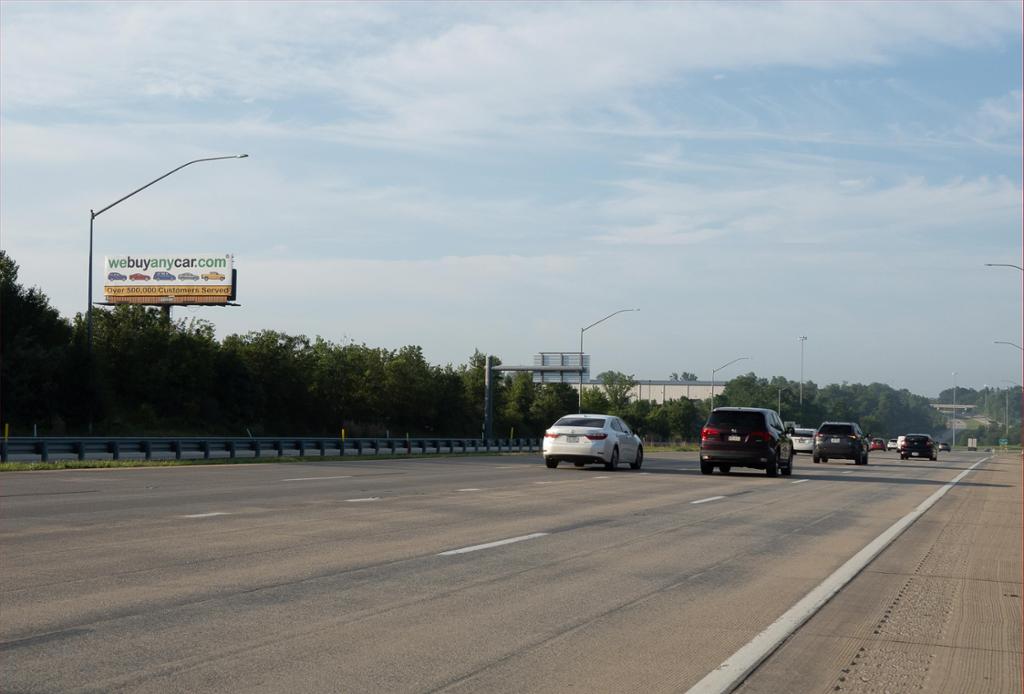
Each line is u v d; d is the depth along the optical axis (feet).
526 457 161.07
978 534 57.36
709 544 47.57
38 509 55.42
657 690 22.30
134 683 21.40
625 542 47.19
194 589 31.99
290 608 29.55
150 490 70.59
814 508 70.23
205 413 257.14
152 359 251.39
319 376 294.46
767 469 111.14
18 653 23.61
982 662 26.21
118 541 42.68
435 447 185.47
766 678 23.84
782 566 41.37
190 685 21.38
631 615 30.22
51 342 220.43
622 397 467.93
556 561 40.37
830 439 166.71
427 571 36.86
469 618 28.99
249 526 49.03
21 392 199.11
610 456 113.19
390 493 71.77
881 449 345.92
